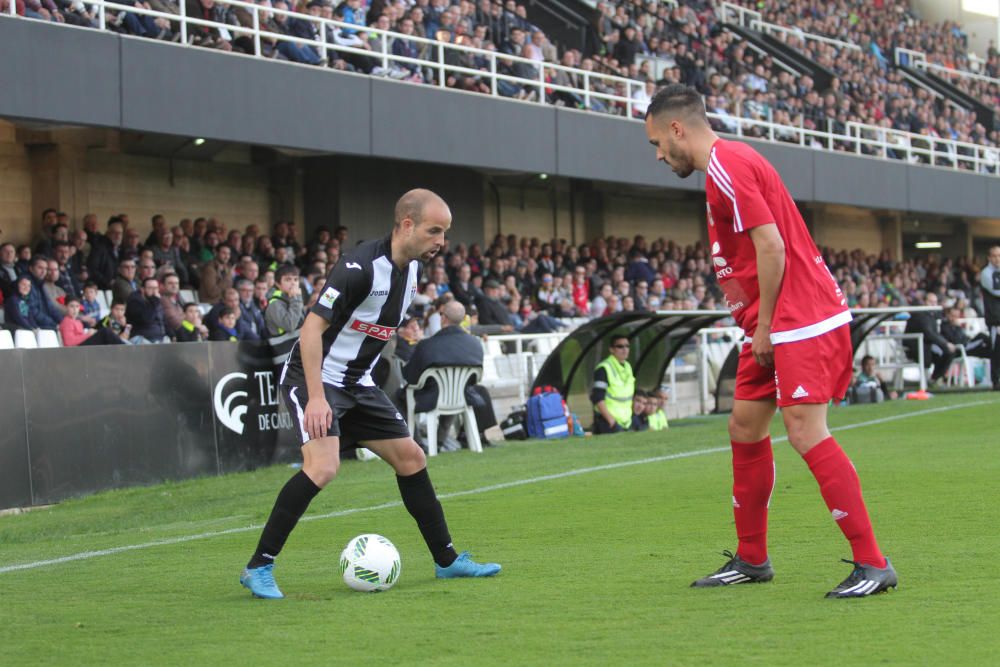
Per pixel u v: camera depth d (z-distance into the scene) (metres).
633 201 55.25
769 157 50.41
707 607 8.96
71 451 20.25
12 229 34.69
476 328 33.88
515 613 8.99
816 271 9.34
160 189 38.12
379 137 36.22
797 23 65.62
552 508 15.95
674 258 52.16
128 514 17.88
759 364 9.34
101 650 8.23
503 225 49.75
